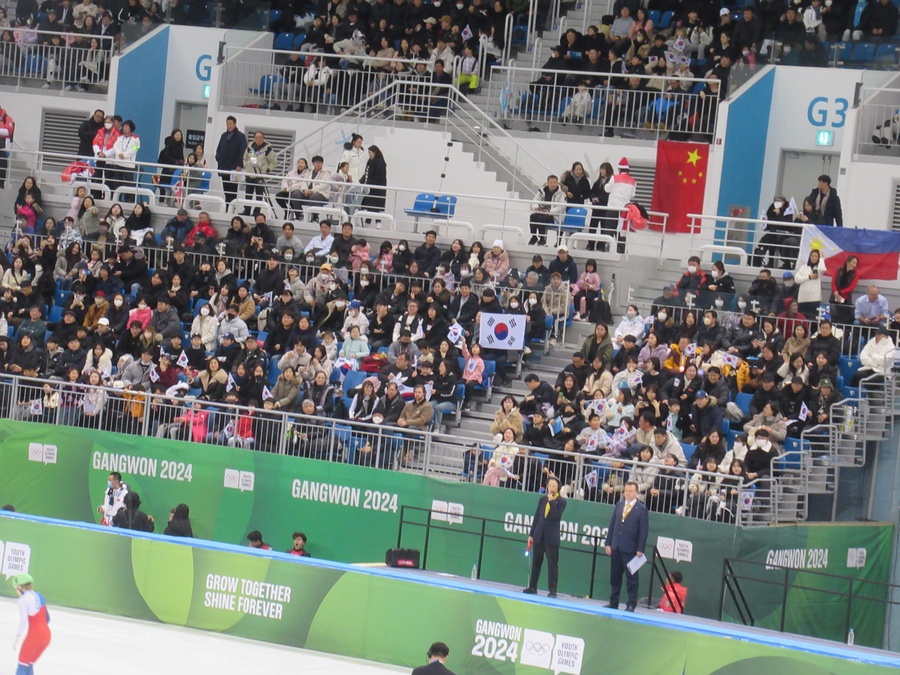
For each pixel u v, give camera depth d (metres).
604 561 38.25
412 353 44.41
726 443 40.97
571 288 47.62
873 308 44.66
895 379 42.06
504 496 39.22
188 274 49.78
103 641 34.19
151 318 47.16
